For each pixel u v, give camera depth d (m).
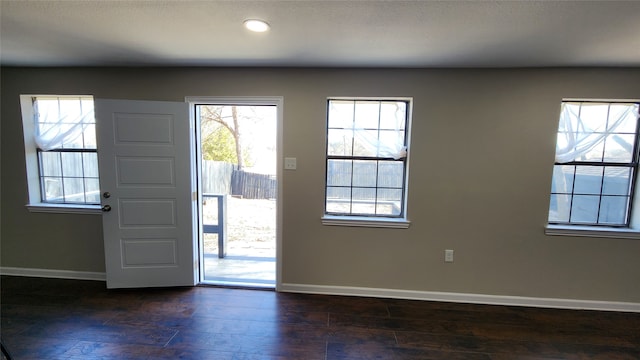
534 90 2.39
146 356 1.84
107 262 2.66
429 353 1.93
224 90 2.58
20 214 2.88
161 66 2.58
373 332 2.14
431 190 2.56
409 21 1.62
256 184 6.11
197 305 2.47
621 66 2.29
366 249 2.67
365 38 1.87
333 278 2.72
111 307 2.41
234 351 1.91
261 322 2.24
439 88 2.46
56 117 2.81
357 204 2.73
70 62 2.50
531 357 1.92
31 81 2.69
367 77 2.50
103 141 2.53
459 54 2.12
